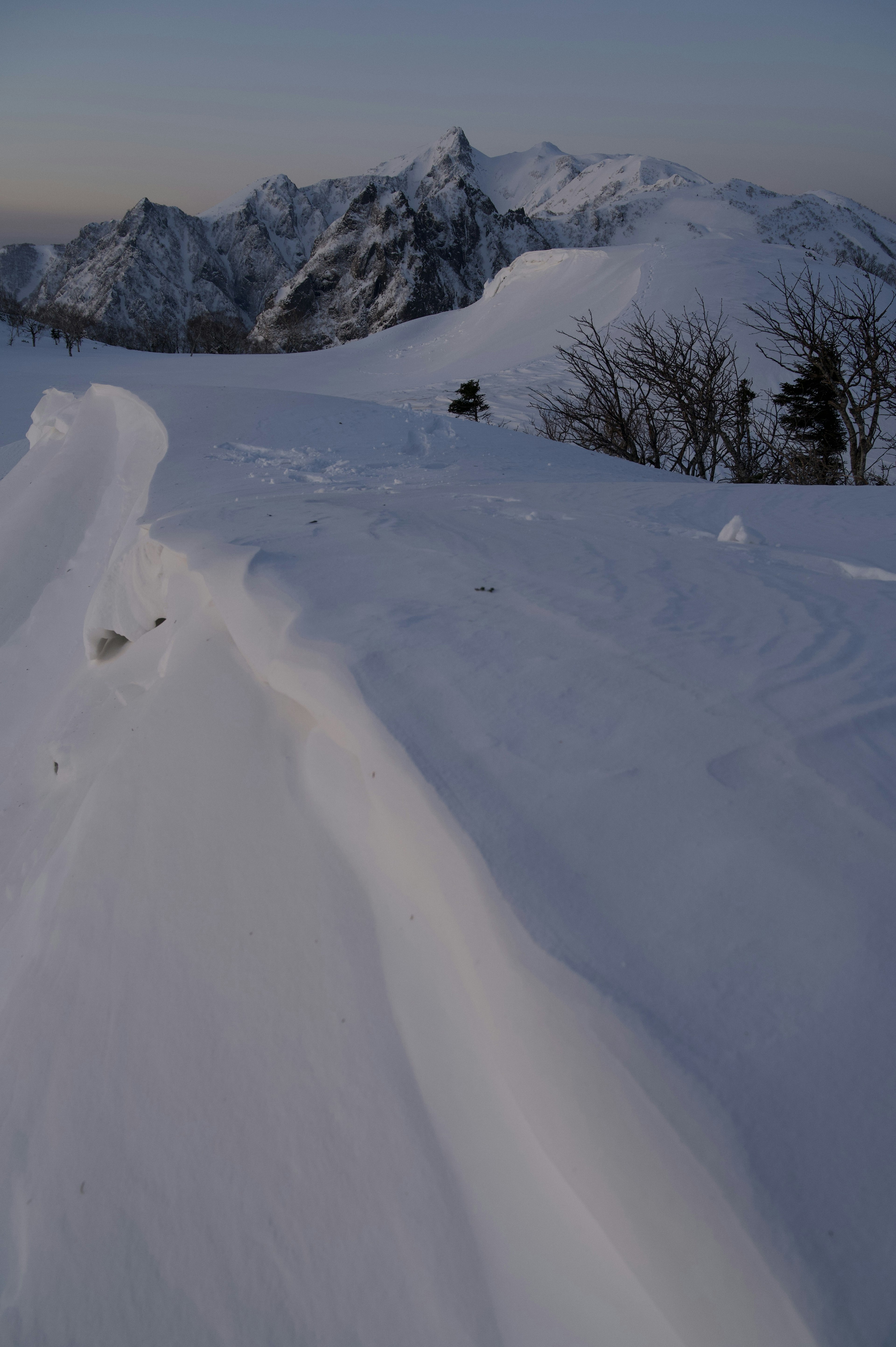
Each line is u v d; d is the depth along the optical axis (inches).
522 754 63.4
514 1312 46.8
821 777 58.5
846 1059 39.9
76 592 234.1
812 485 209.8
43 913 98.4
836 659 76.3
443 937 56.6
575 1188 40.9
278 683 85.7
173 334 7190.0
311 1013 66.5
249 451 276.2
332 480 239.5
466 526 141.3
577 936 47.7
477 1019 55.4
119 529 250.8
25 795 154.1
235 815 85.9
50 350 2947.8
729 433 532.4
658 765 61.1
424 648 81.4
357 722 70.7
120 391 354.0
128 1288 61.0
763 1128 37.6
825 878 49.9
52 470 317.4
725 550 127.3
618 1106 40.4
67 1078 77.3
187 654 114.4
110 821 98.3
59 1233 67.2
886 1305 32.1
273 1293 55.6
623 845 53.7
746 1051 40.6
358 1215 55.7
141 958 81.7
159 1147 67.3
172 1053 72.4
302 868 75.9
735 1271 34.8
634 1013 43.0
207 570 119.7
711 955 45.7
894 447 484.4
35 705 192.9
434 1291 50.3
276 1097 64.2
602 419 532.7
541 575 107.5
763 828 54.1
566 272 2060.8
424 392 1093.8
